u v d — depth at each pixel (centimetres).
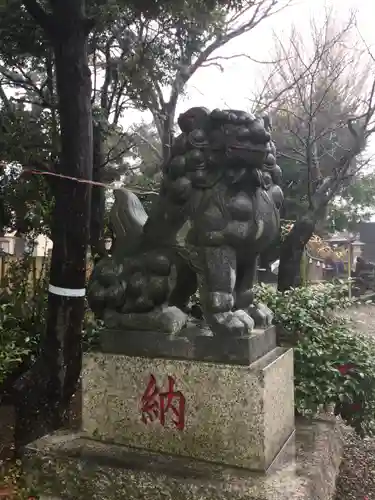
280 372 234
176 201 231
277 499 191
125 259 254
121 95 511
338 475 306
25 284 440
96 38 465
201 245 229
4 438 341
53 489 233
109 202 569
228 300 222
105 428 244
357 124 660
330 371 311
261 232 228
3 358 326
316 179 547
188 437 223
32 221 459
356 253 2097
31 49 455
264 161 228
